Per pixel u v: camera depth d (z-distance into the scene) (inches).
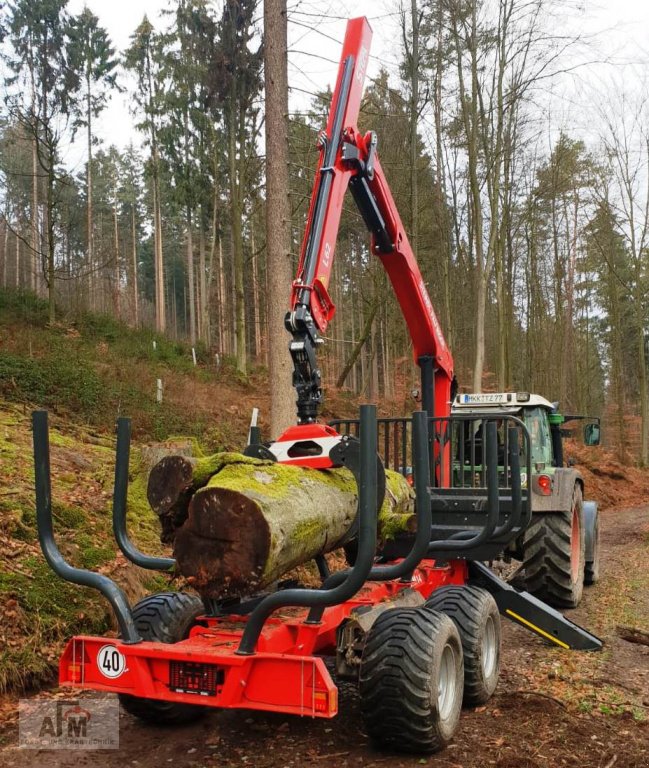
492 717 170.1
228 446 499.8
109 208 2137.1
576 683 194.7
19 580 214.5
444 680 154.8
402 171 684.7
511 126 726.5
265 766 143.5
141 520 299.7
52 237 761.0
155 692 141.9
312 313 189.6
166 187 1322.6
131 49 1314.0
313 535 150.7
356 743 155.3
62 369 501.7
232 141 941.8
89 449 386.9
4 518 246.7
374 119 694.5
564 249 1228.5
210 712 177.0
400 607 165.2
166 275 2490.2
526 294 1280.8
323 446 168.1
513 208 863.7
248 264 1430.9
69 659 149.3
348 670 152.3
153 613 165.3
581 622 272.2
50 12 968.3
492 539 207.0
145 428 477.1
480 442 299.3
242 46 896.9
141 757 149.9
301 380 181.3
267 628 151.9
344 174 218.1
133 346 801.6
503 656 225.9
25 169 1350.9
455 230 929.5
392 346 1221.1
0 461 313.0
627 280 1323.8
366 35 232.7
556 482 281.6
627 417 1747.0
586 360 1542.8
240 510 133.5
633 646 237.1
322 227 202.1
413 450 149.3
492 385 1188.5
